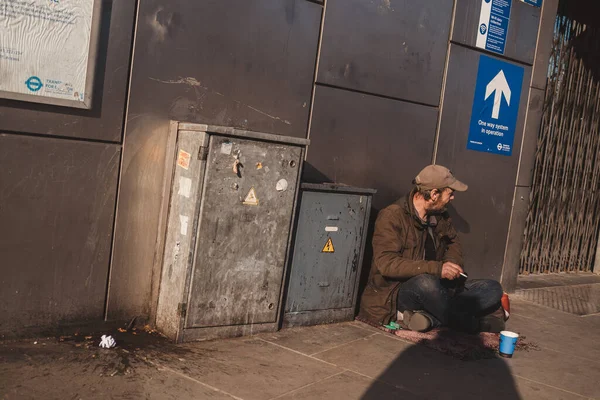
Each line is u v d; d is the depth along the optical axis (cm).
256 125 429
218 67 402
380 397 324
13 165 329
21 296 341
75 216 354
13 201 331
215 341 377
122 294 380
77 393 286
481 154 596
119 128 364
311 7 445
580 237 824
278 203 387
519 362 414
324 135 472
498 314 468
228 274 375
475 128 584
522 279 726
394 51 506
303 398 311
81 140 352
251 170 370
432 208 450
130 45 361
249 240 379
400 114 521
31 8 321
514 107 618
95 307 370
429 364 386
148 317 392
